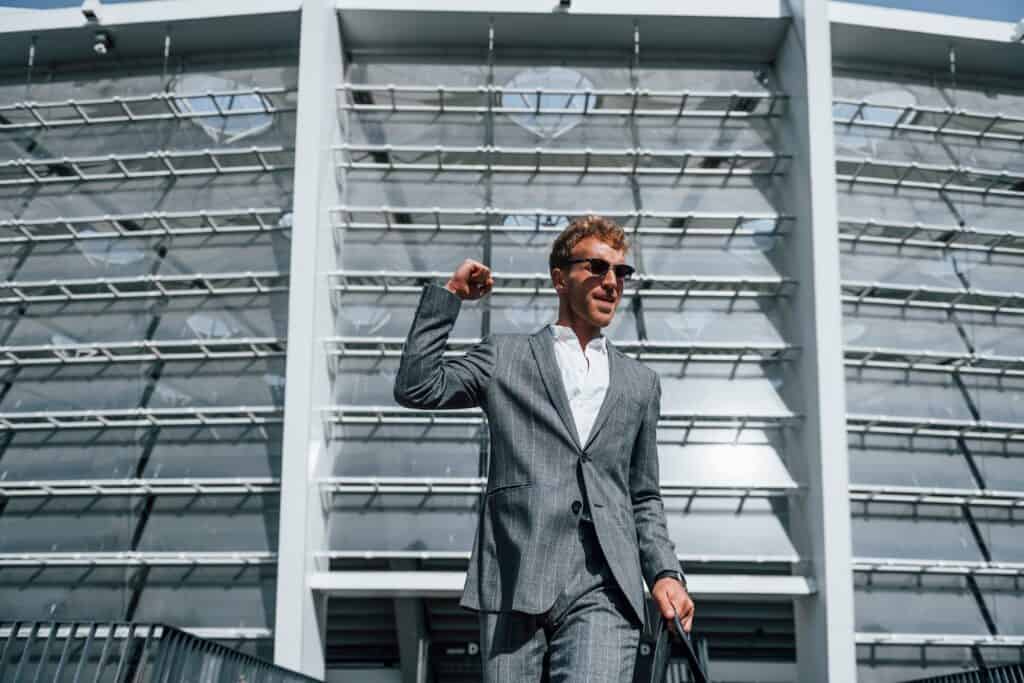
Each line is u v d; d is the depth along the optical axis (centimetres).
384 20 1947
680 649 269
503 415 290
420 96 1992
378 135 1970
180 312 1961
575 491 280
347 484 1850
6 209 2038
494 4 1922
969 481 1936
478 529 290
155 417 1917
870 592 1884
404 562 2112
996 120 2075
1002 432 1970
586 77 2009
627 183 1978
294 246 1794
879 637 1847
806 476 1862
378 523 1847
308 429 1759
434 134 1975
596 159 1989
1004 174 2038
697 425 1908
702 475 1873
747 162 1992
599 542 273
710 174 1983
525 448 285
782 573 2078
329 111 1897
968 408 1966
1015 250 2025
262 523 1873
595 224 308
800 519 1867
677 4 1933
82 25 1973
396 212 1917
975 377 1994
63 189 2042
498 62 2019
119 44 2038
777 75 2019
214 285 1961
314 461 1805
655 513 310
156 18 1952
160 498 1900
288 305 1944
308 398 1762
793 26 1934
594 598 270
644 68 2023
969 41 1998
